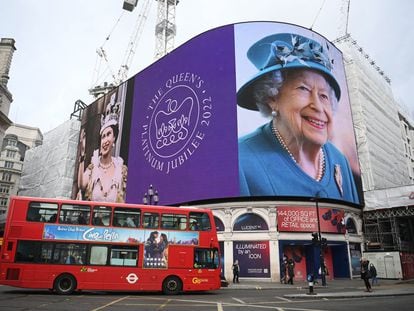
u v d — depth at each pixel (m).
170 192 43.38
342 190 40.44
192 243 21.91
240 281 35.31
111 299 17.91
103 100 60.66
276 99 40.12
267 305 15.92
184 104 45.50
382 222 45.03
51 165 71.81
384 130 59.41
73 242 20.27
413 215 41.72
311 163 38.97
